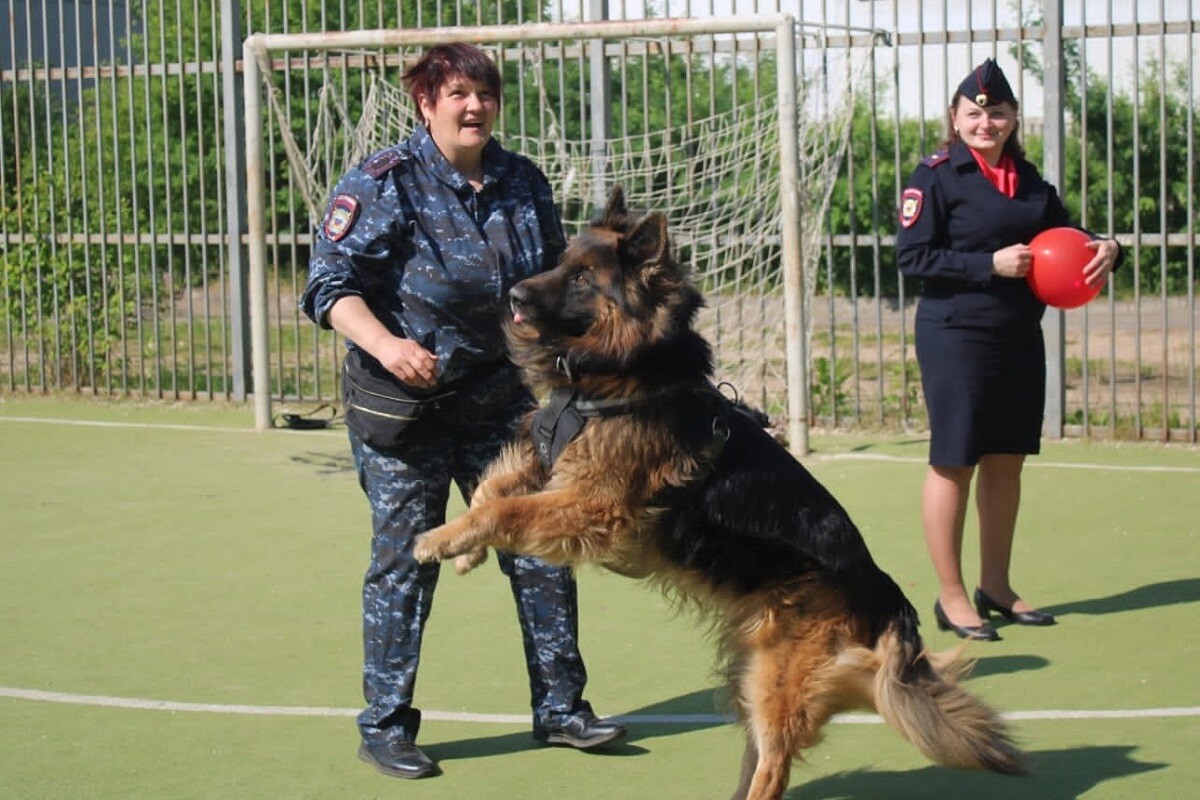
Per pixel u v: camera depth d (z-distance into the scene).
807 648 4.44
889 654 4.43
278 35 11.23
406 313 4.91
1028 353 6.43
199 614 6.85
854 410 12.23
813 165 11.12
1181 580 7.20
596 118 11.77
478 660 6.20
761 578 4.49
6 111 15.20
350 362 5.01
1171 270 18.09
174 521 8.78
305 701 5.65
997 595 6.64
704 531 4.56
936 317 6.40
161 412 12.91
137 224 13.24
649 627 6.65
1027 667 5.98
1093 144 16.88
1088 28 10.75
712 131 11.62
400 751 4.93
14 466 10.51
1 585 7.36
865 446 10.99
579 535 4.57
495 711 5.58
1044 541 8.07
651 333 4.56
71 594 7.19
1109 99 10.66
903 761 5.08
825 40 11.08
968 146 6.41
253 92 11.43
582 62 11.70
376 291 4.97
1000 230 6.34
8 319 14.01
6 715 5.46
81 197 14.27
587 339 4.59
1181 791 4.62
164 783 4.80
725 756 5.08
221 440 11.51
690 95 11.48
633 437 4.54
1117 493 9.21
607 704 5.65
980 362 6.34
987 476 6.63
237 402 13.24
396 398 4.89
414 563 4.99
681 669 6.05
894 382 13.90
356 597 7.14
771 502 4.53
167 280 15.08
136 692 5.75
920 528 8.38
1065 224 6.61
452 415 4.98
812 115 11.17
